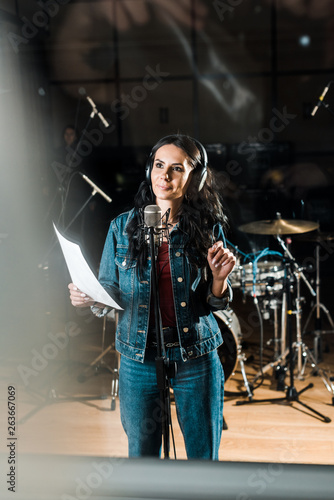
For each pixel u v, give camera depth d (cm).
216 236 159
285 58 642
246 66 652
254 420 292
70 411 304
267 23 638
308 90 643
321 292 550
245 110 662
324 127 643
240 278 335
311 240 369
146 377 153
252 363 380
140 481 105
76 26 664
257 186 636
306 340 414
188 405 154
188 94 668
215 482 102
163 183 147
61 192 371
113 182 668
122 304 157
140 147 682
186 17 650
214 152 646
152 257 135
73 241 131
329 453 254
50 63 675
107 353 397
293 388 313
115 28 662
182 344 151
